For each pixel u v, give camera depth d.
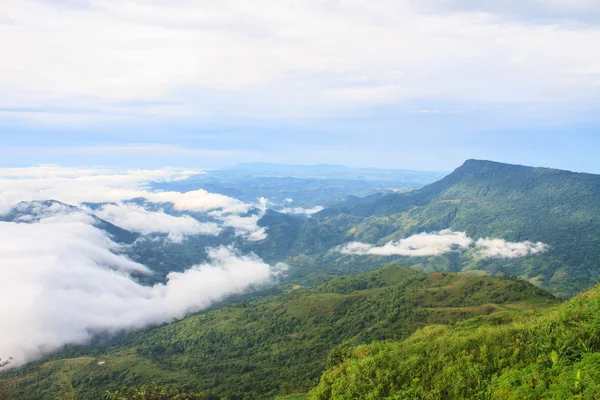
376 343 44.94
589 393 16.95
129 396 88.44
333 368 45.03
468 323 64.62
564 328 24.08
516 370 22.55
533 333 25.98
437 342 31.39
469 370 24.95
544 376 20.69
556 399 18.00
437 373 27.25
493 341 27.23
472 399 22.77
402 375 29.44
